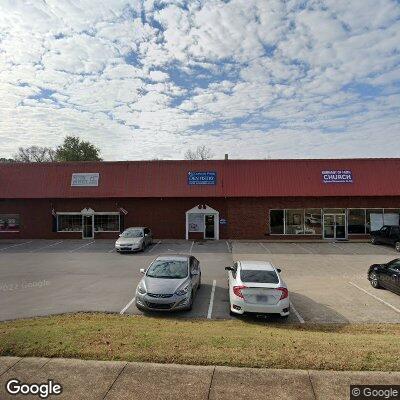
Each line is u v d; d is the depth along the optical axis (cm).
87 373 582
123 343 694
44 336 729
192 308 1160
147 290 1105
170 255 1353
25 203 3088
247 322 1022
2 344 682
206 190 2986
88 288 1420
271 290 1012
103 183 3069
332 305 1203
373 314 1114
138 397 517
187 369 594
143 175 3083
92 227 3052
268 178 3016
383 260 2078
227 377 569
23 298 1275
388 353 654
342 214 2958
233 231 2980
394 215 2955
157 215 3017
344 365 602
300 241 2883
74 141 6391
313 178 3002
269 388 539
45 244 2750
